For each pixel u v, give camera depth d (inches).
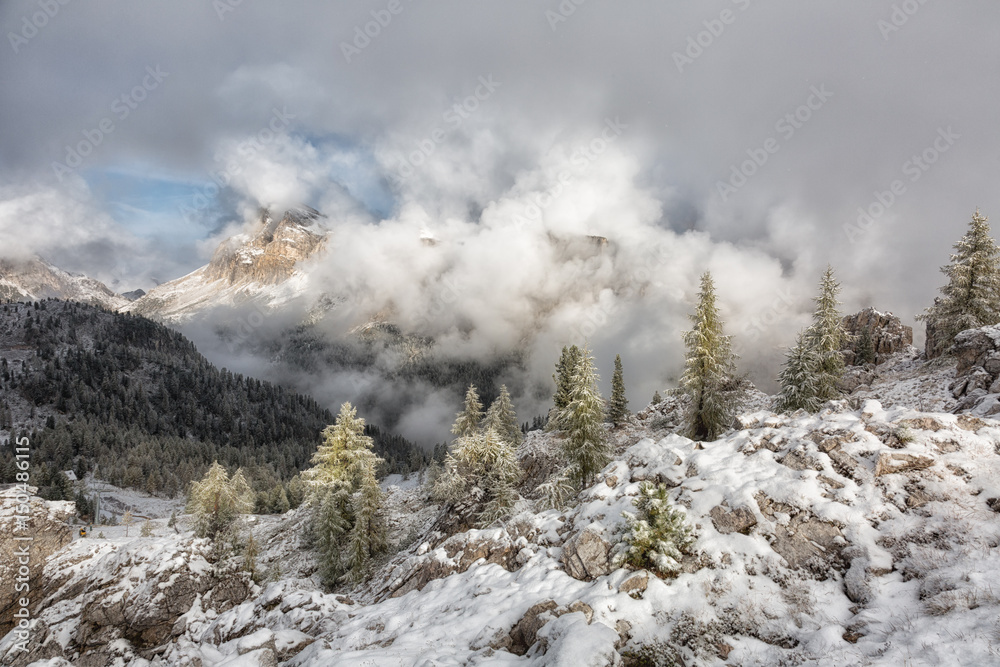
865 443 540.7
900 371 1519.4
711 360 1237.7
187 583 730.8
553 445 1788.9
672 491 582.6
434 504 1855.3
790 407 1146.0
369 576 1262.3
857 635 370.3
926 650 322.0
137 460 5152.6
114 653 650.8
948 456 499.8
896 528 454.0
